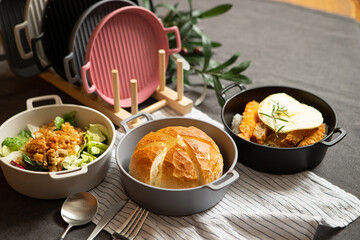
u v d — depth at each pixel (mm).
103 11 812
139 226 608
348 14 1269
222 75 908
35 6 809
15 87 902
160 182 609
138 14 819
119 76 829
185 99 854
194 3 1258
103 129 720
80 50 796
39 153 654
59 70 811
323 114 755
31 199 659
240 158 710
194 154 615
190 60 965
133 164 628
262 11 1255
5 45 823
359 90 942
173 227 617
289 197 667
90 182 661
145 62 861
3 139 688
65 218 620
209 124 697
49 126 726
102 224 614
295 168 693
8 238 605
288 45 1103
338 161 746
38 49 861
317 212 641
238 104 784
